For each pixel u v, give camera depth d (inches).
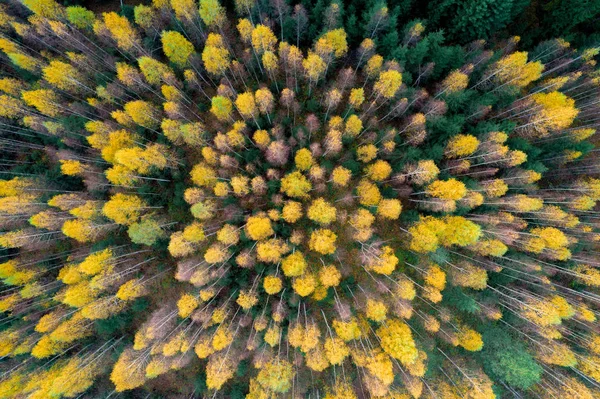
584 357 1523.1
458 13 1546.5
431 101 1480.1
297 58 1459.2
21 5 1558.8
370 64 1446.9
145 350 1467.8
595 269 1535.4
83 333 1504.7
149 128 1535.4
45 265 1577.3
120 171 1401.3
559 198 1520.7
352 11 1558.8
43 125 1480.1
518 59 1392.7
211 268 1471.5
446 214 1462.8
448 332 1504.7
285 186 1443.2
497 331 1550.2
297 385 1529.3
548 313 1397.6
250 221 1376.7
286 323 1536.7
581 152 1518.2
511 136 1546.5
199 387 1572.3
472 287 1556.3
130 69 1471.5
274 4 1466.5
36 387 1416.1
